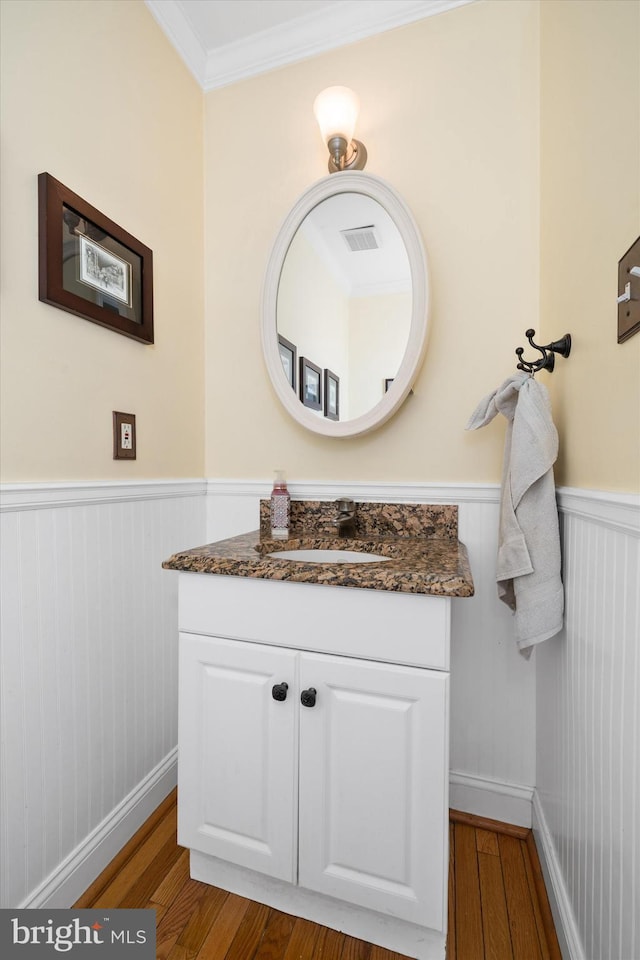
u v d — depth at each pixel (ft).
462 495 4.17
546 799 3.60
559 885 3.03
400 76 4.36
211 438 5.06
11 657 2.88
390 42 4.40
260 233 4.86
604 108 2.52
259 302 4.80
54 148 3.17
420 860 2.73
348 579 2.74
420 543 3.96
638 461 2.03
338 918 3.08
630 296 2.09
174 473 4.57
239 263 4.94
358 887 2.86
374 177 4.18
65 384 3.30
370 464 4.49
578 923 2.65
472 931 3.11
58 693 3.22
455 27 4.20
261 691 3.05
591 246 2.72
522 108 4.01
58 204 3.14
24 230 2.95
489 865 3.65
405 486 4.33
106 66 3.67
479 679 4.17
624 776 2.06
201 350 5.02
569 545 3.07
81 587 3.43
